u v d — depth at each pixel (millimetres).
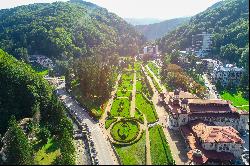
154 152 196750
